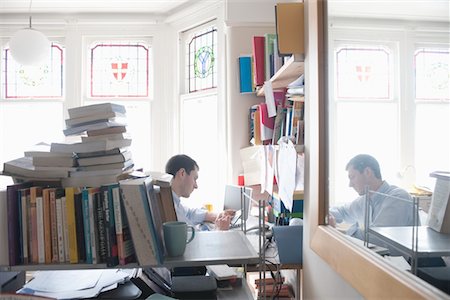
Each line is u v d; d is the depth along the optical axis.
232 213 2.52
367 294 0.75
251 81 3.01
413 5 0.64
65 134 1.36
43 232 1.22
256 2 3.13
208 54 3.60
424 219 0.60
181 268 1.47
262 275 1.36
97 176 1.33
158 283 1.34
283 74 1.61
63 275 1.41
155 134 3.90
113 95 3.97
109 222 1.19
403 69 0.67
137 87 3.99
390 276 0.67
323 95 1.06
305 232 1.31
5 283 1.31
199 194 3.69
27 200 1.21
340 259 0.90
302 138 1.48
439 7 0.57
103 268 1.20
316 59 1.09
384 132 0.72
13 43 3.26
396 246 0.69
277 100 2.04
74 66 3.87
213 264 1.24
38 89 3.96
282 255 1.44
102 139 1.33
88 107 1.35
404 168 0.66
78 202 1.21
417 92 0.62
